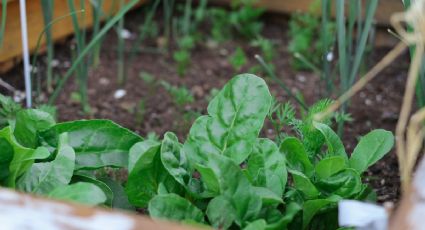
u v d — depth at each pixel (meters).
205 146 0.72
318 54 1.23
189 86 1.19
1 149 0.68
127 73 1.23
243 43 1.35
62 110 1.10
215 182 0.66
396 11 1.28
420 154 0.84
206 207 0.70
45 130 0.73
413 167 0.82
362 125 1.06
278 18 1.42
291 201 0.69
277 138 0.78
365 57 1.19
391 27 1.29
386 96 1.16
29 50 1.16
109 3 1.27
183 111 1.11
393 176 0.91
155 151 0.69
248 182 0.65
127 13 1.43
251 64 1.26
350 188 0.69
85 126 0.73
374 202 0.72
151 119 1.09
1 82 1.05
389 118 1.08
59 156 0.68
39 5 1.14
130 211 0.74
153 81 1.20
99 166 0.73
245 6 1.34
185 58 1.21
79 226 0.50
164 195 0.65
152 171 0.70
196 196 0.69
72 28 1.23
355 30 1.28
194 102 1.14
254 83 0.72
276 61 1.27
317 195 0.68
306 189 0.68
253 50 1.32
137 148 0.69
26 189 0.68
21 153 0.68
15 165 0.69
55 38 1.19
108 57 1.28
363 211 0.57
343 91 0.88
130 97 1.15
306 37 1.26
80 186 0.62
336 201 0.67
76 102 1.12
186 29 1.27
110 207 0.71
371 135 0.73
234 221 0.65
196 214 0.66
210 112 0.73
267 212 0.66
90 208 0.51
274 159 0.69
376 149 0.72
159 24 1.42
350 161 0.73
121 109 1.12
